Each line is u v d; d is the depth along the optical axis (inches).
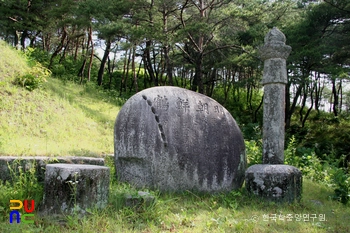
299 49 600.4
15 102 374.6
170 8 613.3
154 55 900.0
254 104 998.4
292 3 655.1
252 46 627.5
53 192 160.4
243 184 256.8
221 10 587.8
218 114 243.1
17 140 284.5
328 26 652.7
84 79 721.0
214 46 734.5
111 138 378.9
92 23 578.6
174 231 155.9
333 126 807.1
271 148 238.5
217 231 157.0
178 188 222.4
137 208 173.3
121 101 623.2
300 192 226.4
